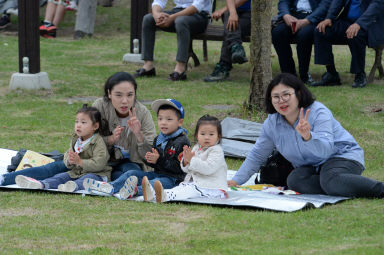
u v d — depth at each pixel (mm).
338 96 19672
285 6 21891
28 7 20969
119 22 37719
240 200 10117
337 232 8281
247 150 14383
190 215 9352
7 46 30531
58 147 14906
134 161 11938
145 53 23453
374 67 21984
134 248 7762
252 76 16844
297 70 25297
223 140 14898
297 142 10633
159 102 11211
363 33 20484
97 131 11656
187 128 16203
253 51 16672
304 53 21516
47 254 7547
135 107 11922
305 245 7711
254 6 16484
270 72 16797
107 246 7867
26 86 21109
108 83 11562
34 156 12562
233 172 12969
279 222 8789
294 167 11312
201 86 21938
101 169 11406
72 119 17672
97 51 29766
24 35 21094
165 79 23141
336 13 20797
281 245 7738
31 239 8188
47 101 19812
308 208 9570
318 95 19812
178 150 11125
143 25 23328
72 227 8711
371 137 15328
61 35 35188
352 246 7574
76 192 10820
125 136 11836
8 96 20328
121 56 28359
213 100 19562
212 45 31797
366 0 20375
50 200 10328
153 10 22750
